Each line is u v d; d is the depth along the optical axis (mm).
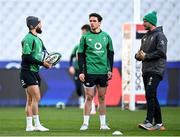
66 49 54625
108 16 55000
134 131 31391
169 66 49844
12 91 49125
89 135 29125
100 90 32000
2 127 33688
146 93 32156
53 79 49625
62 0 54750
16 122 36594
